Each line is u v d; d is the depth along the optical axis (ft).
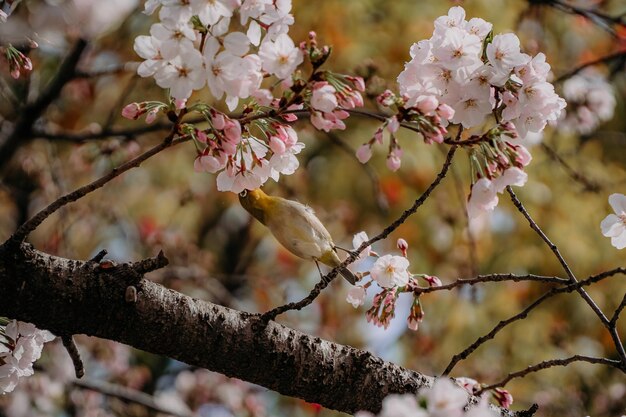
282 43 8.41
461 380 10.99
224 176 9.32
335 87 8.48
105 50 23.95
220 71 8.32
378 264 10.43
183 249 25.68
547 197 27.07
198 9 8.13
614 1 25.35
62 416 23.61
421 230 27.20
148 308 9.55
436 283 10.57
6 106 22.02
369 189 27.20
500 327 10.27
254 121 9.03
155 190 27.94
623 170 29.45
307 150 27.78
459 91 9.04
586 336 27.78
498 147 9.08
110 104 25.20
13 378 9.95
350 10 24.77
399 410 7.94
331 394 10.09
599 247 27.58
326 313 27.22
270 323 9.98
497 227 27.99
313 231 11.77
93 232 26.68
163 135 24.40
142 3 21.38
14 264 9.18
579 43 27.50
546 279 10.27
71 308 9.36
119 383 24.61
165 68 8.27
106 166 25.52
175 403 24.58
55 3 11.50
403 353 26.99
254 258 30.96
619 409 26.73
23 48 12.37
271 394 28.22
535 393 26.02
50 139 19.33
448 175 26.81
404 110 8.73
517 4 23.99
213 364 9.85
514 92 9.16
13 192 23.81
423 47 9.25
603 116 22.45
